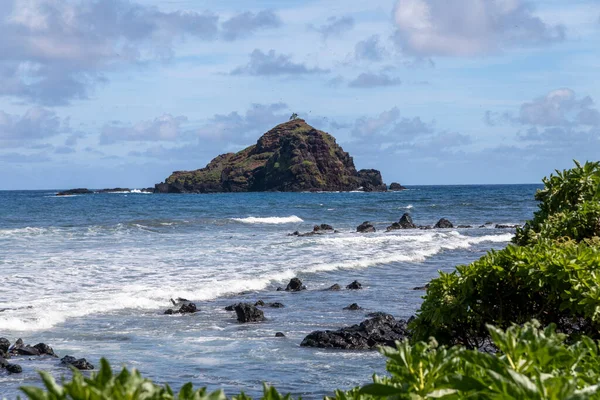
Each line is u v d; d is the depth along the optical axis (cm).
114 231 4938
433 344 250
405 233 5141
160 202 11881
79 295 2031
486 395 222
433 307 630
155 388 184
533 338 242
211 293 2159
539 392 205
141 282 2323
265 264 2888
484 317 628
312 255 3291
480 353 239
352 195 16800
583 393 198
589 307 554
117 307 1883
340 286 2361
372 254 3353
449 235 4716
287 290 2284
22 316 1683
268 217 6969
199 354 1344
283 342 1461
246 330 1605
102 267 2706
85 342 1458
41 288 2172
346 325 1669
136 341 1472
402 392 234
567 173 936
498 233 5166
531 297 626
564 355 258
